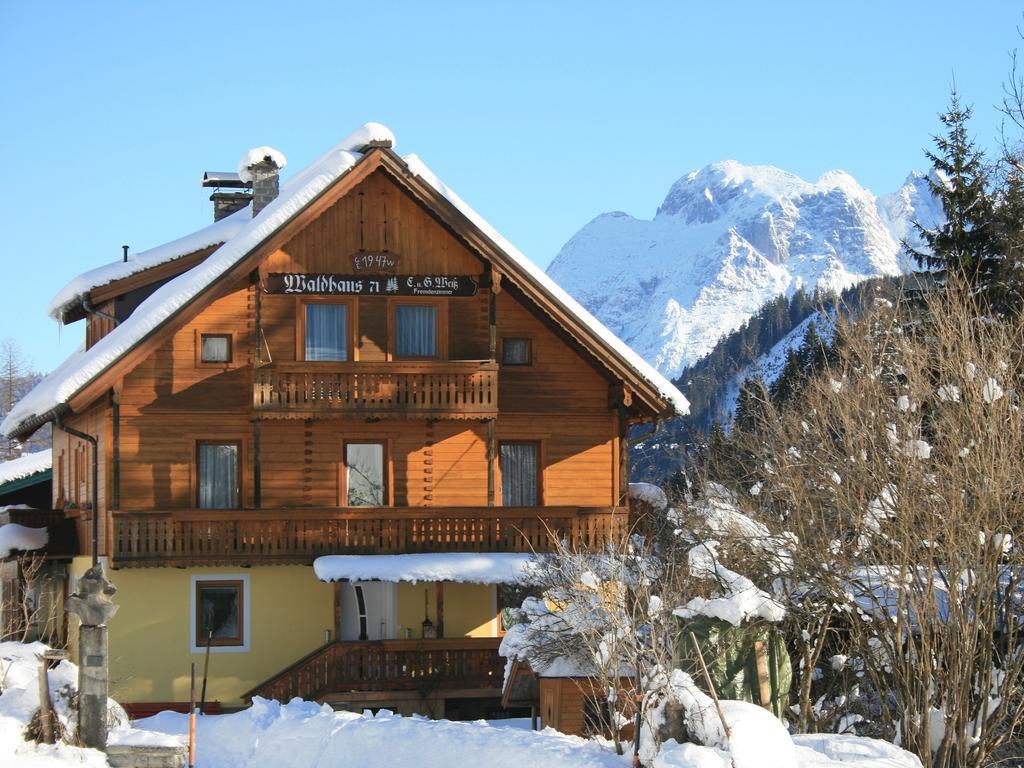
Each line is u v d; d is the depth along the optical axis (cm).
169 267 3641
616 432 3453
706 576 2136
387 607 3284
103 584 2047
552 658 2369
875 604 2180
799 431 2530
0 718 1967
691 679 1812
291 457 3325
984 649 2039
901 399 2108
